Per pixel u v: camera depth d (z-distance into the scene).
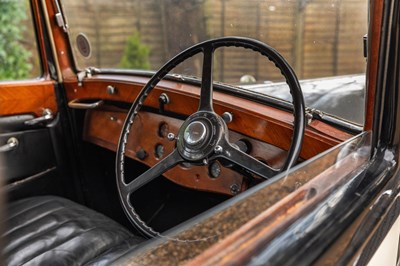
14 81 1.61
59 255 1.10
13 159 1.58
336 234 0.56
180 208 1.53
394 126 0.85
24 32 1.85
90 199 1.88
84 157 1.86
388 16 0.79
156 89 1.40
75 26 1.82
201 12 1.33
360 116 0.99
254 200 0.59
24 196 1.62
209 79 1.10
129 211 1.12
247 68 1.23
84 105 1.70
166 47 1.58
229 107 1.19
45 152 1.72
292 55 1.13
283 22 1.14
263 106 1.19
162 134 1.46
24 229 1.21
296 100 0.99
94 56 1.95
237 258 0.47
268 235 0.51
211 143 1.03
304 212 0.57
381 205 0.72
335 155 0.80
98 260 1.09
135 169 1.60
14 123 1.58
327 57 1.07
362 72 0.99
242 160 1.00
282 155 1.14
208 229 0.53
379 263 0.77
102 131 1.76
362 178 0.73
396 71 0.82
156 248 0.51
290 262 0.48
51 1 1.70
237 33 1.25
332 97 1.05
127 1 1.96
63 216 1.31
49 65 1.75
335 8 1.02
